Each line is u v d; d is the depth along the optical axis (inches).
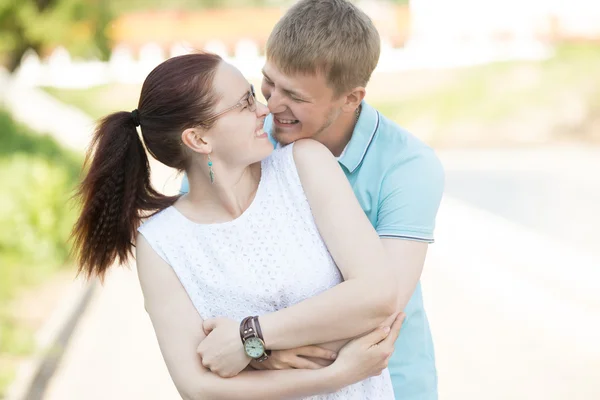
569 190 528.7
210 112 87.4
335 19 91.0
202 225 90.7
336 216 88.0
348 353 85.0
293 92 91.7
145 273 90.6
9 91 840.3
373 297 84.4
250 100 89.4
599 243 383.2
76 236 94.3
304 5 92.5
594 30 1126.4
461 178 598.2
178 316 89.1
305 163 91.1
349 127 100.3
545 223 431.8
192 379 86.4
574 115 876.6
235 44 1296.8
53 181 361.7
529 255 360.8
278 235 90.0
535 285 310.5
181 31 1284.4
